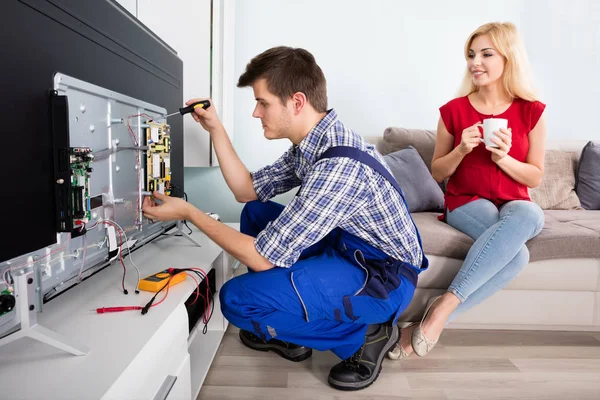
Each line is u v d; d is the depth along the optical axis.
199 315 1.32
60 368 0.59
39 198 0.65
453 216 1.60
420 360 1.34
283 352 1.32
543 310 1.52
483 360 1.35
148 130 1.03
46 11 0.65
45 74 0.65
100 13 0.82
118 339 0.68
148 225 1.10
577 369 1.30
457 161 1.54
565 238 1.45
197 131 1.81
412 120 2.27
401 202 1.10
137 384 0.63
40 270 0.65
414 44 2.22
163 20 1.79
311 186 0.96
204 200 2.26
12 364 0.61
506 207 1.46
